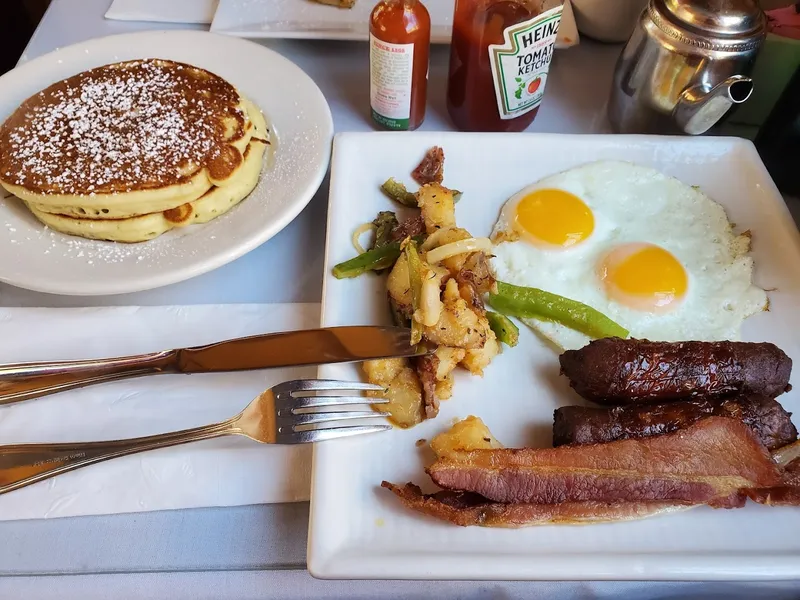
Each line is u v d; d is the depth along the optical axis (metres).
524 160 0.37
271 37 0.43
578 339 0.30
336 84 0.43
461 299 0.28
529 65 0.35
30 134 0.32
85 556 0.24
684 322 0.32
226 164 0.32
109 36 0.41
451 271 0.30
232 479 0.25
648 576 0.23
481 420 0.27
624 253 0.33
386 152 0.36
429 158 0.36
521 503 0.24
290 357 0.27
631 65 0.36
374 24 0.34
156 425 0.27
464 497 0.25
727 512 0.25
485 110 0.38
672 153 0.37
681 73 0.34
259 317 0.30
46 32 0.45
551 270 0.33
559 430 0.26
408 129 0.40
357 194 0.35
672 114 0.37
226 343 0.27
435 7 0.45
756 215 0.35
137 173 0.30
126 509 0.25
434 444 0.26
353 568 0.22
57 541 0.24
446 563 0.23
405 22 0.34
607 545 0.24
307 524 0.25
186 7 0.47
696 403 0.26
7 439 0.26
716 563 0.23
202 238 0.31
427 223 0.31
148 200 0.30
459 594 0.24
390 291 0.30
